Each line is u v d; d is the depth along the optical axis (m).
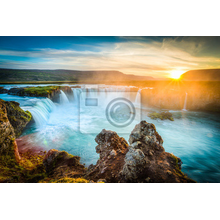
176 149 16.55
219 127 24.83
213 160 14.20
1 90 36.00
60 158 9.10
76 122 20.91
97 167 6.99
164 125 24.80
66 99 37.00
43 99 28.22
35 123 19.27
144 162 5.42
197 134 21.45
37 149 13.39
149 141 6.66
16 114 16.25
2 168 7.73
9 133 9.55
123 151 7.62
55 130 18.14
